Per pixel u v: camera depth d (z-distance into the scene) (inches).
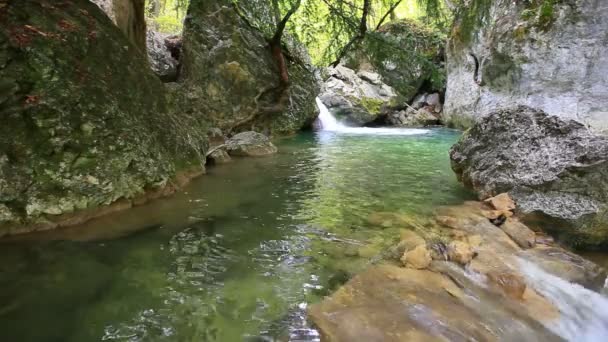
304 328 100.7
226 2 450.9
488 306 116.8
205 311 107.3
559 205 170.9
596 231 162.2
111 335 95.7
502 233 168.7
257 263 137.3
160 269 130.2
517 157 203.3
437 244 153.7
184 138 253.9
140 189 194.9
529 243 161.9
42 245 142.8
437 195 227.9
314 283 124.1
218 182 250.1
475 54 581.6
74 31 174.4
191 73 446.0
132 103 198.8
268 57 482.6
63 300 109.7
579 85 391.2
